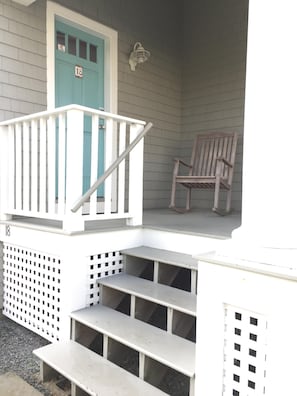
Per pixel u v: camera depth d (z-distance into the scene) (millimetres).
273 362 1442
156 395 1722
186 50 5078
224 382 1616
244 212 1657
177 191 5125
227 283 1574
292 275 1365
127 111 4348
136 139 2717
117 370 1934
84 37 3920
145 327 2145
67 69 3762
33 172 2729
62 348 2186
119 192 2748
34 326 2705
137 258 2791
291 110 1514
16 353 2412
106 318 2283
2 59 3098
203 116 4961
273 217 1545
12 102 3176
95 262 2559
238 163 4660
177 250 2689
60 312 2461
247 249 1548
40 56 3383
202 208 4914
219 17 4727
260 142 1585
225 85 4734
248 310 1518
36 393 1952
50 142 2555
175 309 2039
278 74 1525
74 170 2357
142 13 4465
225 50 4699
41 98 3395
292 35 1493
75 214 2402
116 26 4145
